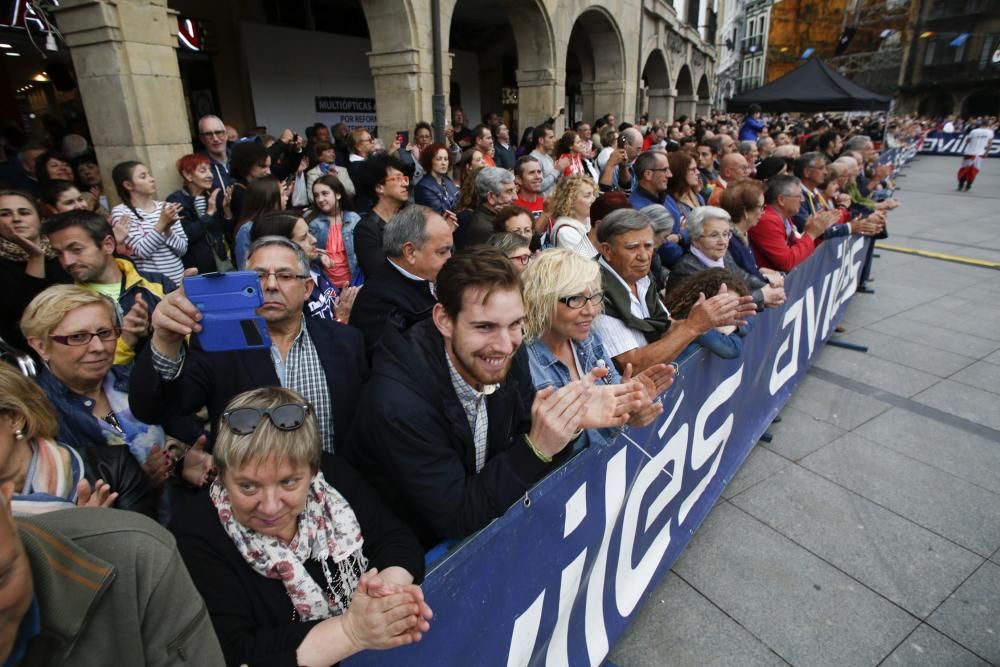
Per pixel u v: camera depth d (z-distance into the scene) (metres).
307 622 0.97
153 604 0.73
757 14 49.62
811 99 11.21
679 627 2.13
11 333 2.29
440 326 1.29
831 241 4.05
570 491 1.48
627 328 2.22
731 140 7.48
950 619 2.18
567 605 1.61
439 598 1.14
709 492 2.68
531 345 1.72
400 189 3.04
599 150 7.93
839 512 2.78
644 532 2.04
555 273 1.64
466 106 13.67
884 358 4.55
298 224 2.44
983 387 4.08
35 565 0.63
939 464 3.17
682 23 19.00
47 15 4.02
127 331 1.63
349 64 9.90
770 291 2.84
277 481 0.99
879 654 2.04
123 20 3.84
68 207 3.17
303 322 1.67
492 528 1.23
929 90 40.97
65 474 1.21
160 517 1.49
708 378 2.34
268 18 9.00
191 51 7.37
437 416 1.27
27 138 7.14
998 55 36.44
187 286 1.23
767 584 2.34
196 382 1.44
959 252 7.90
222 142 4.51
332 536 1.13
